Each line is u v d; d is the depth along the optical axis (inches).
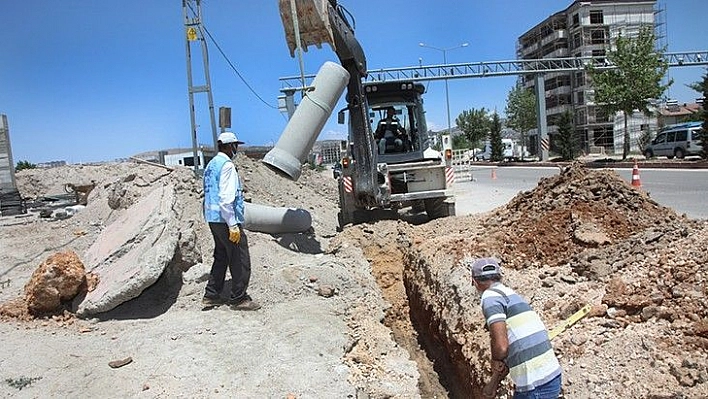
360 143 406.0
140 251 269.4
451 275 260.7
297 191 543.5
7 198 767.7
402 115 481.4
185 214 331.0
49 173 1207.6
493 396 140.9
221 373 196.5
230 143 259.8
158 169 484.1
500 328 134.6
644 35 1279.5
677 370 149.7
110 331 235.6
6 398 175.5
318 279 290.2
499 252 276.2
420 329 292.8
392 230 386.3
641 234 248.5
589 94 1678.2
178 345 216.8
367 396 194.2
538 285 231.8
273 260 313.6
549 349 136.6
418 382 223.8
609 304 193.6
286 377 195.9
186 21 481.4
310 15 339.3
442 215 456.1
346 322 258.8
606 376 156.2
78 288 259.0
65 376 190.9
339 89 349.1
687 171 849.5
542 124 1663.4
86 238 403.5
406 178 448.1
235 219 247.1
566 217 286.5
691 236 232.5
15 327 240.1
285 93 1235.2
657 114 1996.8
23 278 325.7
